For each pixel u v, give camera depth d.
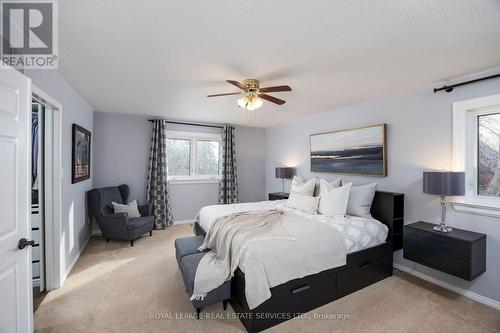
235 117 4.57
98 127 4.16
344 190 2.90
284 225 2.36
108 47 1.81
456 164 2.38
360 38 1.66
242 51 1.86
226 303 2.05
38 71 1.90
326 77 2.40
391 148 3.03
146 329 1.79
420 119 2.72
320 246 2.10
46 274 2.32
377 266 2.55
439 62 2.05
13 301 1.29
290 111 4.00
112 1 1.29
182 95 3.10
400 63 2.07
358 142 3.42
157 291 2.33
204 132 5.12
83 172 3.29
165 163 4.62
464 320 1.94
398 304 2.16
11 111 1.27
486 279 2.19
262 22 1.48
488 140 2.27
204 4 1.31
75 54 1.93
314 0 1.27
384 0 1.26
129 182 4.46
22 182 1.36
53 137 2.32
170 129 4.79
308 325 1.87
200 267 2.02
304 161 4.58
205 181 5.17
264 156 5.86
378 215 2.92
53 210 2.34
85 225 3.58
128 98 3.27
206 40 1.71
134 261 3.02
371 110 3.29
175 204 4.89
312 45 1.76
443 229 2.30
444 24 1.48
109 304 2.10
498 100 2.12
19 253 1.34
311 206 3.08
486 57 1.95
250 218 2.58
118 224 3.51
